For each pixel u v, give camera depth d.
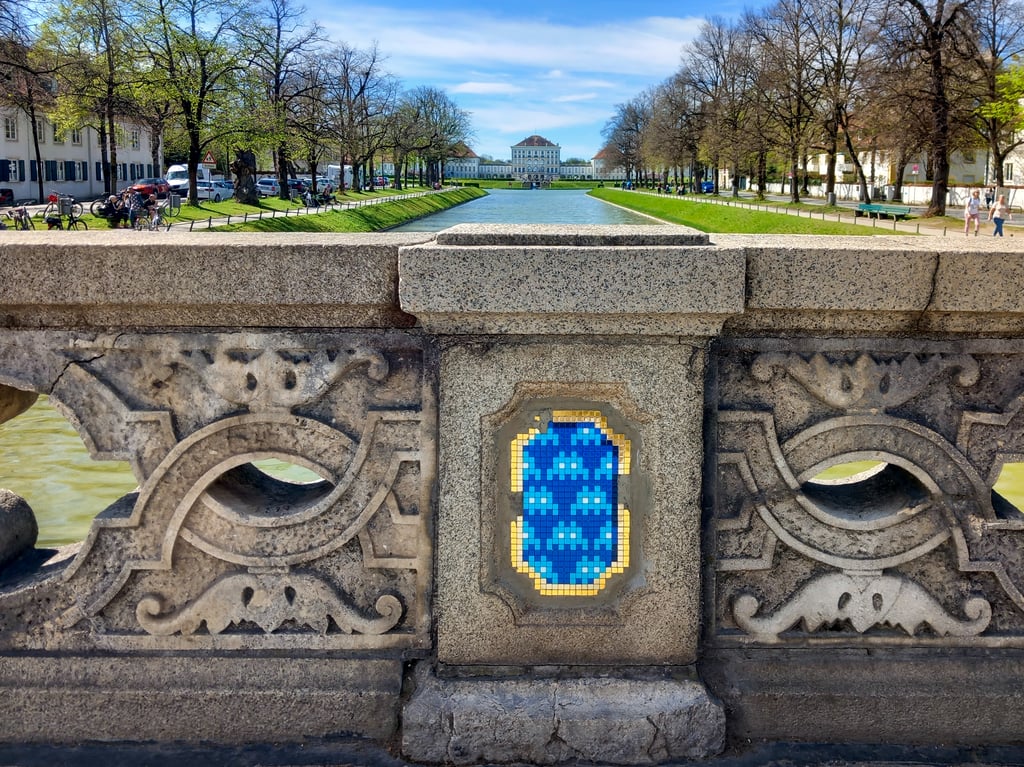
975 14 37.00
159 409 3.20
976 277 3.03
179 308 3.12
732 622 3.33
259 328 3.19
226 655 3.29
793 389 3.21
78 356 3.20
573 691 3.16
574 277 2.92
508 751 3.13
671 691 3.17
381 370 3.13
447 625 3.20
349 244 3.08
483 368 3.06
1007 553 3.27
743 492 3.26
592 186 189.88
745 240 3.37
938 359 3.16
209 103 42.81
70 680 3.28
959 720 3.27
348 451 3.20
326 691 3.23
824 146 56.19
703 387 3.10
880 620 3.29
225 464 3.20
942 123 39.47
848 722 3.27
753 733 3.27
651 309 2.93
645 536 3.18
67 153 60.59
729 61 67.06
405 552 3.26
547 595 3.22
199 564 3.28
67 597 3.29
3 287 3.08
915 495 3.30
